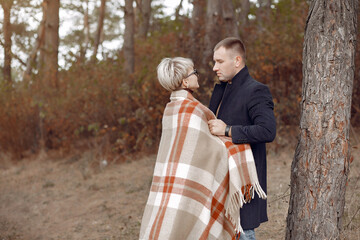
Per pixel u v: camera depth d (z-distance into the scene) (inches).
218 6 293.1
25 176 286.7
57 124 325.1
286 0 279.6
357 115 243.4
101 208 201.5
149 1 530.0
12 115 343.6
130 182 239.0
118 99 298.2
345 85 94.5
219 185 86.4
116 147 299.4
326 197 94.9
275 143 246.5
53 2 323.9
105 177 257.3
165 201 83.9
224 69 92.7
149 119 284.7
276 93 261.4
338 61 93.8
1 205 224.1
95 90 301.4
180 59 90.5
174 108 89.4
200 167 83.9
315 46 96.0
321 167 94.9
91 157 295.1
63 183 257.3
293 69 259.9
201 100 267.1
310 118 96.2
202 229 82.7
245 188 85.4
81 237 167.2
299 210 98.8
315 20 96.6
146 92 282.0
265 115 84.1
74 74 319.3
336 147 94.0
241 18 367.2
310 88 96.7
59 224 187.5
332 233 95.0
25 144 353.7
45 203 221.1
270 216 151.3
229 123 90.7
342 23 94.0
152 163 270.8
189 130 85.2
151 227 83.7
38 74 324.2
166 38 356.2
